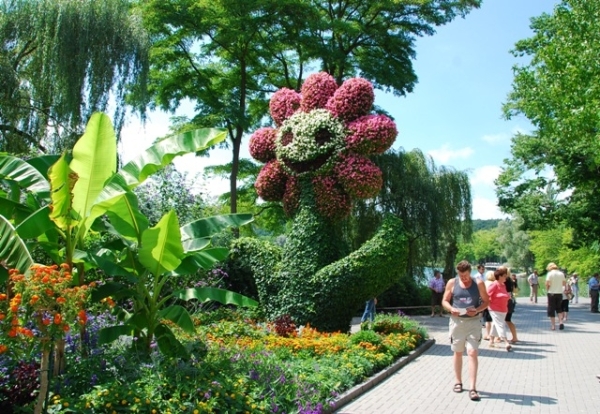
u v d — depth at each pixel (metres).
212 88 22.88
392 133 12.21
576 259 39.00
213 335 9.84
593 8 13.31
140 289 6.91
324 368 7.49
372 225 22.30
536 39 21.05
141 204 13.24
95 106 15.41
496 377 8.60
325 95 13.07
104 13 15.54
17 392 5.28
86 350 6.52
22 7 15.57
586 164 22.66
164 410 5.00
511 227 61.91
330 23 19.98
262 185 13.22
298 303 11.70
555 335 14.38
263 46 22.09
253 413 5.44
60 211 5.93
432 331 15.70
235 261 15.09
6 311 4.56
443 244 23.09
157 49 21.33
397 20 22.53
